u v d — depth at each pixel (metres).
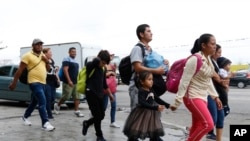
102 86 6.85
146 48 5.75
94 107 6.75
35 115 10.37
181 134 7.96
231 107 14.32
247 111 13.04
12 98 13.33
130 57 5.70
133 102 5.71
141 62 5.57
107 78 8.48
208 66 5.36
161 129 5.64
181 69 5.55
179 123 10.12
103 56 6.75
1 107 12.97
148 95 5.55
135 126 5.57
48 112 9.59
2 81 13.48
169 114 12.07
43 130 7.89
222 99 6.68
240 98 18.36
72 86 10.45
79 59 17.92
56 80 9.71
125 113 12.14
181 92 5.26
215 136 7.54
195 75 5.29
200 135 5.29
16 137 7.09
